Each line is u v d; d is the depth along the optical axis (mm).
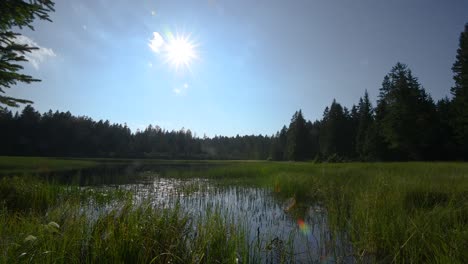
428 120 39719
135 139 109875
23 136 78125
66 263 3199
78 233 3887
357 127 64062
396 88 41156
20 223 4598
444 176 10430
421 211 5344
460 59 35906
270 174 19188
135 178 20594
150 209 5051
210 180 18672
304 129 73312
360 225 5488
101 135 97750
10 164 35094
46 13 7426
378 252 4621
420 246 4156
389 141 42781
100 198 9266
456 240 3791
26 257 3035
